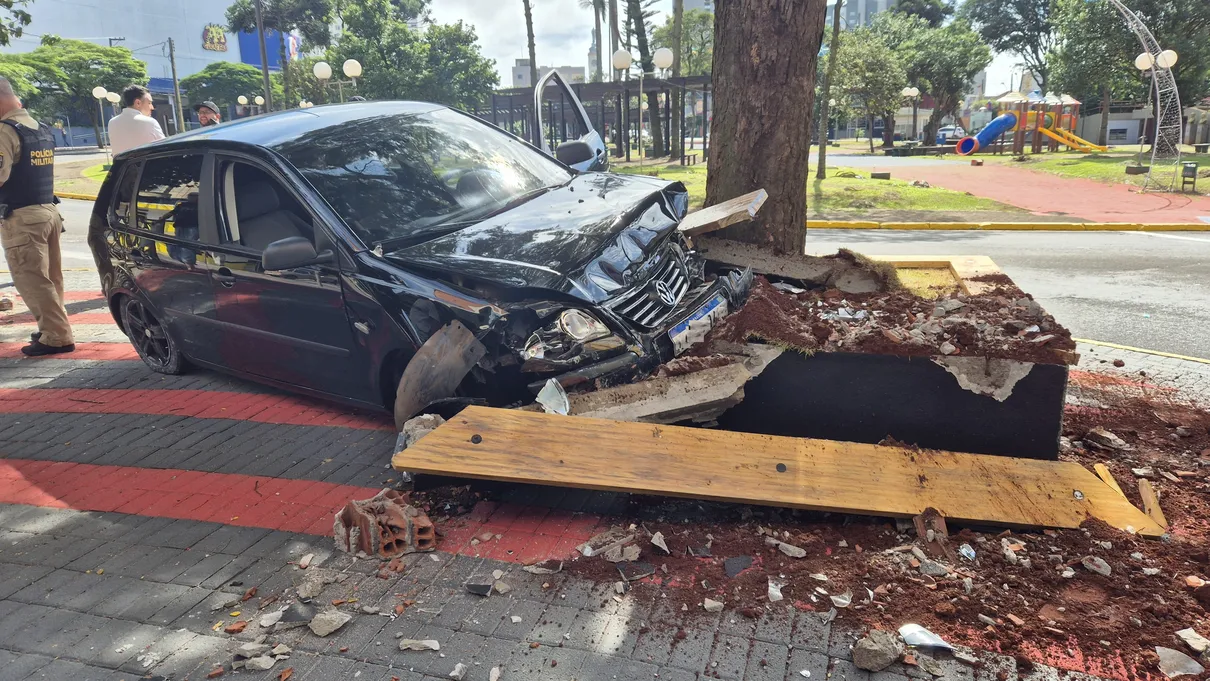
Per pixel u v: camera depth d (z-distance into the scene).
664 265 4.23
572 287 3.64
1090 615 2.71
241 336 4.90
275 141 4.64
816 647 2.62
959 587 2.89
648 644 2.67
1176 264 10.22
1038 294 8.46
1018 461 3.54
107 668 2.70
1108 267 10.15
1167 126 25.80
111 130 8.38
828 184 22.36
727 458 3.47
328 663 2.65
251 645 2.74
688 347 3.95
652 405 3.67
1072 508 3.27
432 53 59.88
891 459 3.52
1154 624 2.66
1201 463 3.87
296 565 3.30
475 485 3.86
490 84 61.31
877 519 3.36
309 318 4.35
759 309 3.97
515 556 3.26
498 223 4.27
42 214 6.38
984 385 3.64
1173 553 3.05
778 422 3.91
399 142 4.88
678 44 30.03
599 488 3.29
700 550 3.21
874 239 14.12
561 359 3.63
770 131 5.57
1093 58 36.06
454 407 3.90
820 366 3.78
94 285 9.70
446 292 3.70
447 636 2.76
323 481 4.12
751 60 5.48
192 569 3.31
